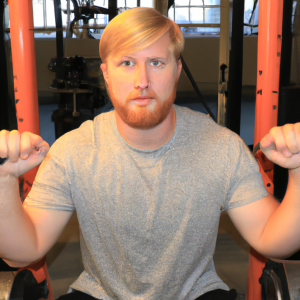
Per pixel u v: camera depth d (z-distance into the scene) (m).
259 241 0.60
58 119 1.95
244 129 2.03
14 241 0.55
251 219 0.61
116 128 0.64
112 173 0.61
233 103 1.83
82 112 1.93
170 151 0.62
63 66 1.86
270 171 0.76
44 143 0.50
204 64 1.95
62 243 1.37
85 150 0.63
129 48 0.54
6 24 1.67
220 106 1.78
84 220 0.64
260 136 0.78
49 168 0.63
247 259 1.25
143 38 0.53
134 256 0.61
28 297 0.63
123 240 0.61
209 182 0.61
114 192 0.61
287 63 1.60
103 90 1.88
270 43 0.74
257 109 0.78
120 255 0.62
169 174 0.61
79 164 0.62
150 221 0.60
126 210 0.60
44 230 0.61
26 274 0.65
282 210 0.57
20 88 0.74
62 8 1.79
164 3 1.60
